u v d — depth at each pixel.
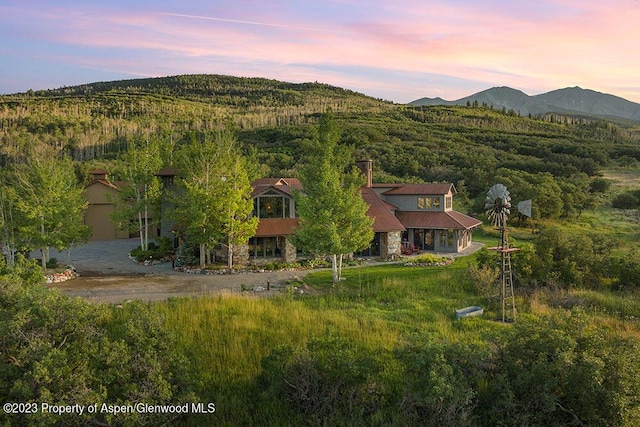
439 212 45.88
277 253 39.28
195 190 34.41
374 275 32.72
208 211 34.62
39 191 33.38
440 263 37.59
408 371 13.22
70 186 38.16
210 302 21.91
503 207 23.86
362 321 20.62
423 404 12.29
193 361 14.69
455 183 77.44
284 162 87.44
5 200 32.34
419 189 46.91
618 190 81.44
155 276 32.81
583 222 63.00
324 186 29.97
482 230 57.97
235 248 37.38
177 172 42.25
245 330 18.48
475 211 63.75
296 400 13.34
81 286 28.88
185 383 12.56
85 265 37.41
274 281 31.03
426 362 12.42
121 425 10.71
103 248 46.81
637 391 11.81
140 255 38.94
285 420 12.80
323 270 35.72
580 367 11.96
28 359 10.84
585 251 31.12
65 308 12.39
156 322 13.08
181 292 27.06
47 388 10.43
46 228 33.75
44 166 34.44
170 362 12.61
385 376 14.77
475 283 28.23
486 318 22.88
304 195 32.81
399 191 47.53
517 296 26.81
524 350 13.16
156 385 11.46
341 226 31.03
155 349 12.52
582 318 13.55
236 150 39.97
